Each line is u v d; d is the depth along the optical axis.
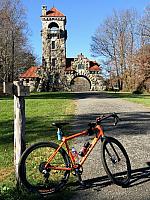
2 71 67.69
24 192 6.11
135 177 7.29
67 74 93.88
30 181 6.46
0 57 65.62
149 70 59.81
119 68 81.62
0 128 14.52
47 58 94.06
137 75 62.84
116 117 7.15
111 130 13.83
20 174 6.09
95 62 96.69
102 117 6.97
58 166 6.50
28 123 16.17
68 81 93.81
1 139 11.80
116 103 31.95
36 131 13.45
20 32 67.31
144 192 6.36
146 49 59.97
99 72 93.75
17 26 66.06
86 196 6.17
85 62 94.25
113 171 6.89
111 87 87.50
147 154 9.45
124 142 11.26
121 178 6.77
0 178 7.19
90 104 30.38
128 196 6.16
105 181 6.99
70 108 25.33
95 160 8.70
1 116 19.78
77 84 95.69
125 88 77.69
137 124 15.66
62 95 54.91
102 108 25.59
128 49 79.62
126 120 17.23
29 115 20.06
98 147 10.25
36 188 6.20
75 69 94.25
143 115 19.98
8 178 7.14
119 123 15.97
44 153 7.27
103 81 93.06
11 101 34.50
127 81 76.50
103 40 82.75
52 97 46.59
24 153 6.16
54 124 6.59
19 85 6.19
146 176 7.34
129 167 6.92
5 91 6.09
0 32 63.97
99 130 6.82
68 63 96.00
